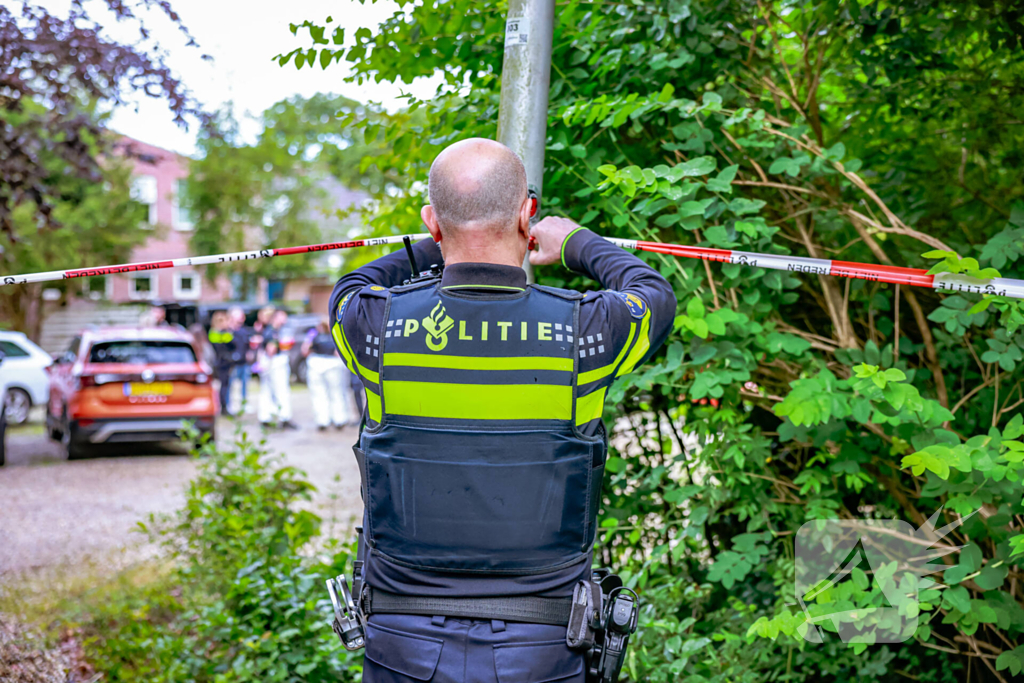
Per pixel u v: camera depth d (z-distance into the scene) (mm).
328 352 11805
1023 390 2518
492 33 2617
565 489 1481
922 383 2705
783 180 2758
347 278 1696
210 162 21906
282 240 23062
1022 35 2637
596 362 1491
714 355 2365
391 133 3188
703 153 2521
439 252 1854
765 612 2893
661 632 2674
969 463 1915
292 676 3178
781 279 2477
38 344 19797
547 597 1496
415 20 2648
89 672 3525
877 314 2918
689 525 2684
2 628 4023
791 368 2631
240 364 13844
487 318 1481
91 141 6012
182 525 4570
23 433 11859
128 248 21047
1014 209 2318
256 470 4691
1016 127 3027
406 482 1493
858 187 2750
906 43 2814
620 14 2668
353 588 1629
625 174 2252
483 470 1463
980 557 2148
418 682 1459
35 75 4965
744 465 2635
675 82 2705
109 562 5215
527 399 1459
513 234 1560
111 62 4863
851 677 2764
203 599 4090
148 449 10430
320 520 4457
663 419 3328
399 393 1488
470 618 1481
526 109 2162
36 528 6172
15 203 5738
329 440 10992
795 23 2861
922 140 3211
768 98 2988
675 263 2459
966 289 1933
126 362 9422
